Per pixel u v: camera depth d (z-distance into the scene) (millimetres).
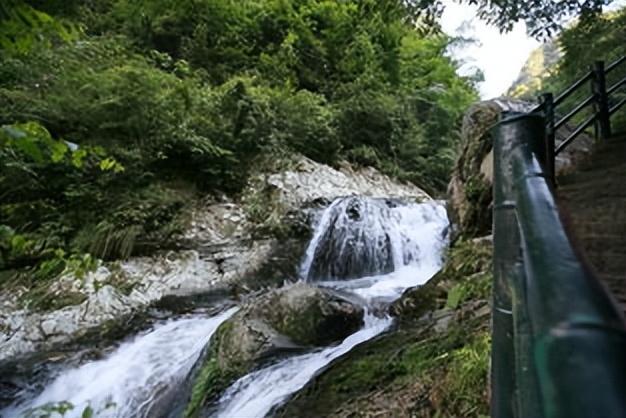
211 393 3021
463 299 3221
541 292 463
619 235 2535
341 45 13312
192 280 6141
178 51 11297
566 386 351
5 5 1236
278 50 12188
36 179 5938
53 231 5824
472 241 4098
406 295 3963
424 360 2506
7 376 3996
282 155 8969
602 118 4176
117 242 6168
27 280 5262
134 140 7363
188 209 7305
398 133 11922
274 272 6754
